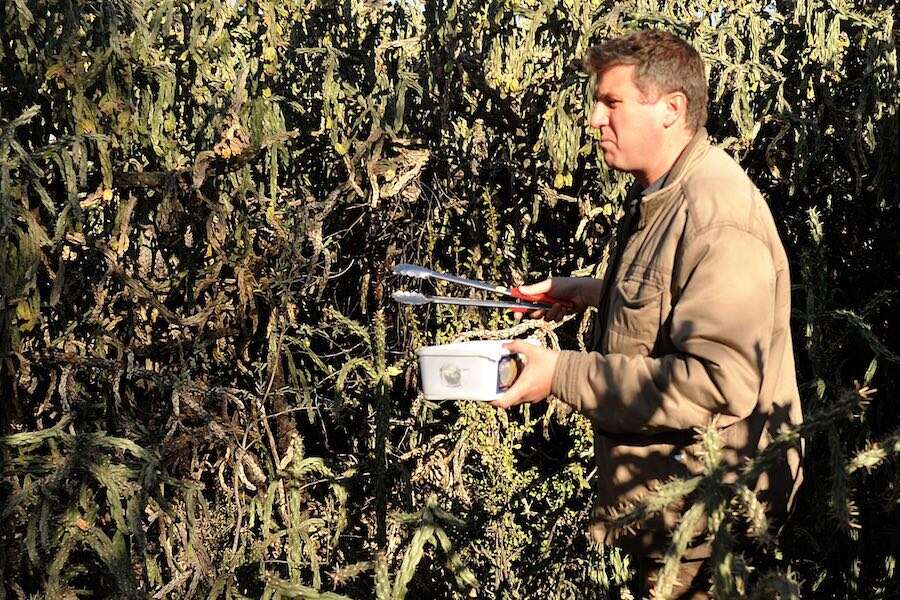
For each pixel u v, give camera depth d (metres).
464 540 2.52
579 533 2.61
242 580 2.24
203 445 2.31
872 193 2.65
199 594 2.17
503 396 1.67
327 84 2.36
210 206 2.21
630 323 1.67
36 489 2.01
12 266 1.96
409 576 1.86
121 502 2.18
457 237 2.62
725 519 1.28
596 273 2.53
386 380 2.37
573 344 2.75
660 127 1.69
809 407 2.32
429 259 2.59
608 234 2.62
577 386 1.63
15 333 2.00
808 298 2.37
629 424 1.62
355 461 2.61
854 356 2.59
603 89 1.72
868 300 2.64
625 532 1.75
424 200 2.62
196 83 2.35
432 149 2.53
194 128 2.39
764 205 1.67
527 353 1.67
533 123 2.58
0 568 1.97
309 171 2.62
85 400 2.27
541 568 2.59
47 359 2.14
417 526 2.20
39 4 2.06
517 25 2.53
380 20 2.58
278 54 2.46
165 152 2.20
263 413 2.32
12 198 1.97
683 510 1.66
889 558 2.36
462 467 2.69
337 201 2.53
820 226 2.41
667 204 1.66
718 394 1.55
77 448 1.99
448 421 2.75
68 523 1.97
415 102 2.56
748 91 2.56
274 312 2.35
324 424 2.74
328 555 2.51
